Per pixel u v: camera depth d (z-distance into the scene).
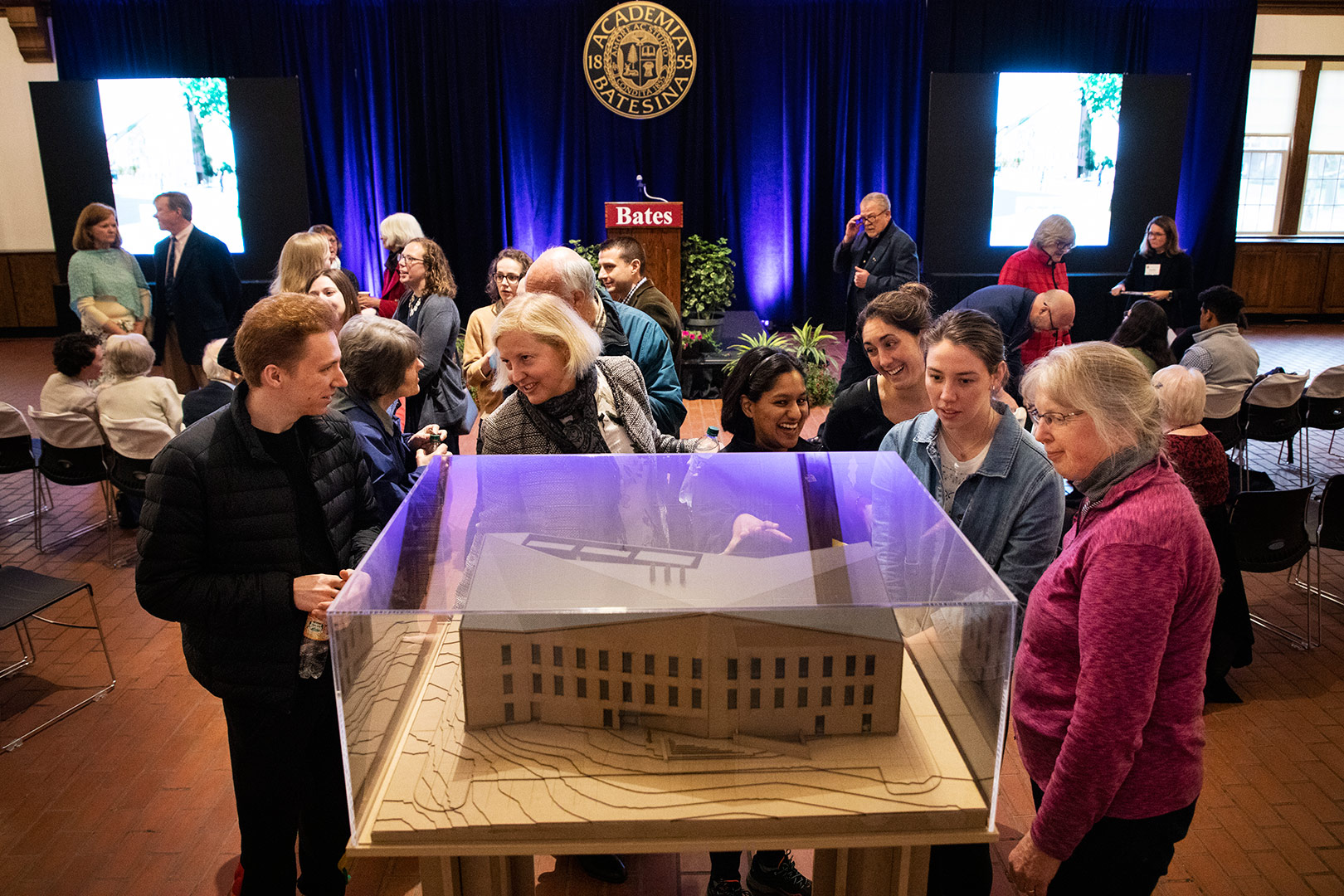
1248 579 4.34
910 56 9.87
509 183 10.09
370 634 1.24
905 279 6.75
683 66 9.55
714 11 9.70
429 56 9.70
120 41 9.51
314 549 1.99
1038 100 9.30
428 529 1.57
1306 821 2.68
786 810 1.28
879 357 2.49
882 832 1.28
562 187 10.09
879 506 1.64
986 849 2.02
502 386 2.46
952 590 1.29
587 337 2.18
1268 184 11.23
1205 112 10.20
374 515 2.18
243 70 9.56
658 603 1.24
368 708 1.26
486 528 1.60
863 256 7.06
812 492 1.69
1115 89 9.30
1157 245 7.68
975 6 9.68
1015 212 9.54
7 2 9.40
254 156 9.14
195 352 6.05
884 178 10.20
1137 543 1.42
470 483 1.72
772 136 10.09
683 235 10.31
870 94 9.99
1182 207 10.54
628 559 1.44
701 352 7.93
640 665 1.24
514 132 9.95
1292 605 4.07
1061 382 1.49
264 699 1.88
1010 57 9.84
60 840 2.62
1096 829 1.56
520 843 1.27
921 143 10.07
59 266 9.45
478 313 4.03
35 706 3.31
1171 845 1.56
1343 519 3.67
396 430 2.51
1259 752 3.02
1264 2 10.48
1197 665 1.49
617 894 2.41
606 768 1.27
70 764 2.98
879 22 9.77
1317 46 10.72
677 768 1.27
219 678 1.88
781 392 2.10
